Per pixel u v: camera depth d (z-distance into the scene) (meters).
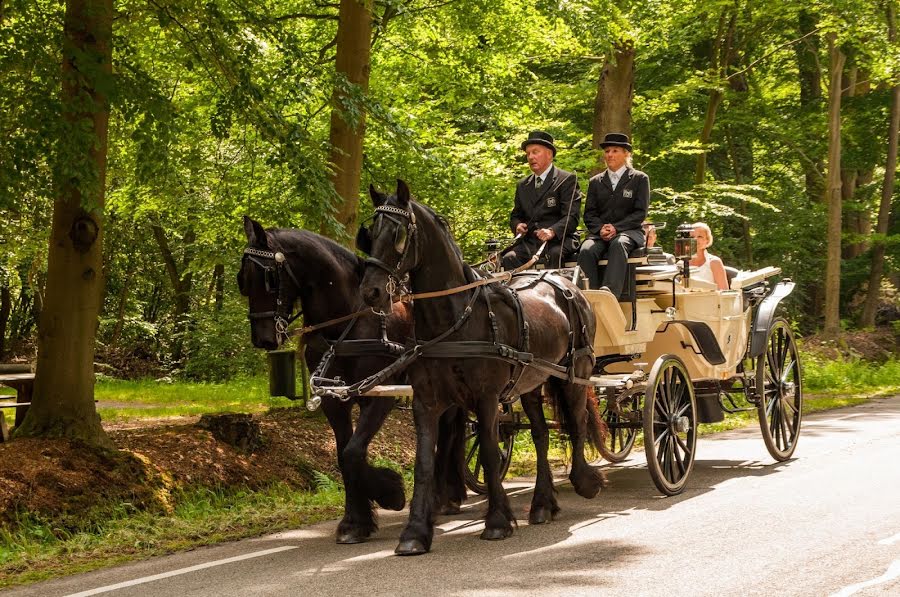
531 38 16.53
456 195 16.34
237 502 9.16
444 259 7.14
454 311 7.12
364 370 7.88
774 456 10.53
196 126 13.31
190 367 27.95
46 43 8.94
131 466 9.03
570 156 18.59
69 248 9.52
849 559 6.22
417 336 7.22
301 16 13.87
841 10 23.83
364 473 7.59
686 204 21.91
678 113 27.22
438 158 12.34
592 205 10.23
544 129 19.28
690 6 21.59
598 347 9.48
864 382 22.98
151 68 13.17
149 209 15.92
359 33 12.55
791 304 32.06
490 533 7.28
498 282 7.74
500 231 18.88
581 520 7.90
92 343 9.66
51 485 8.39
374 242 6.81
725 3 21.38
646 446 8.68
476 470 9.77
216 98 13.49
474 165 17.25
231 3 11.15
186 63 10.98
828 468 9.98
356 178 12.78
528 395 8.32
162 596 5.95
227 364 27.77
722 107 28.25
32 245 15.38
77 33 9.28
